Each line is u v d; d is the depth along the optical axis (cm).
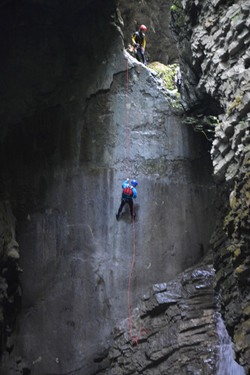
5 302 1252
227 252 1022
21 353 1305
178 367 1191
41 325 1329
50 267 1357
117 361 1296
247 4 988
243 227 838
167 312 1286
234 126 942
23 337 1316
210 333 1219
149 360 1234
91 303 1348
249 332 832
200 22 1164
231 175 928
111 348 1322
